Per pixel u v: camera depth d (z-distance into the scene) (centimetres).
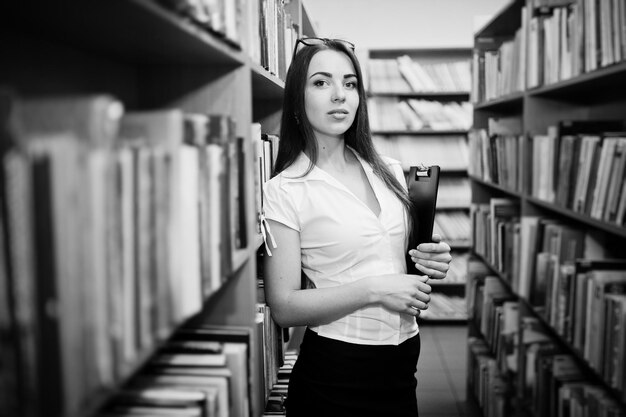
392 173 146
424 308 130
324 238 132
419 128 439
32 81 70
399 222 137
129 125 60
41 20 63
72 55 81
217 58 95
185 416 72
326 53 136
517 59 249
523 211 233
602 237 196
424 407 295
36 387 43
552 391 199
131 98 102
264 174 144
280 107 200
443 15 479
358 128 144
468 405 297
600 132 198
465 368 351
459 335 416
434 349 386
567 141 188
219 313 105
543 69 217
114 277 49
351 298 127
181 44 80
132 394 75
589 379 192
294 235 133
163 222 59
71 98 46
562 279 187
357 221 131
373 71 439
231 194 89
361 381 132
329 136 139
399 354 135
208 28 80
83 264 45
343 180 139
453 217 455
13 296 42
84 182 46
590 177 168
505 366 258
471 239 347
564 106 232
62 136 44
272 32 153
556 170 199
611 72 154
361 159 145
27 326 42
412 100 443
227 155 86
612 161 153
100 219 47
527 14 232
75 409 44
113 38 75
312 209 131
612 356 148
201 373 87
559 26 198
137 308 54
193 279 67
